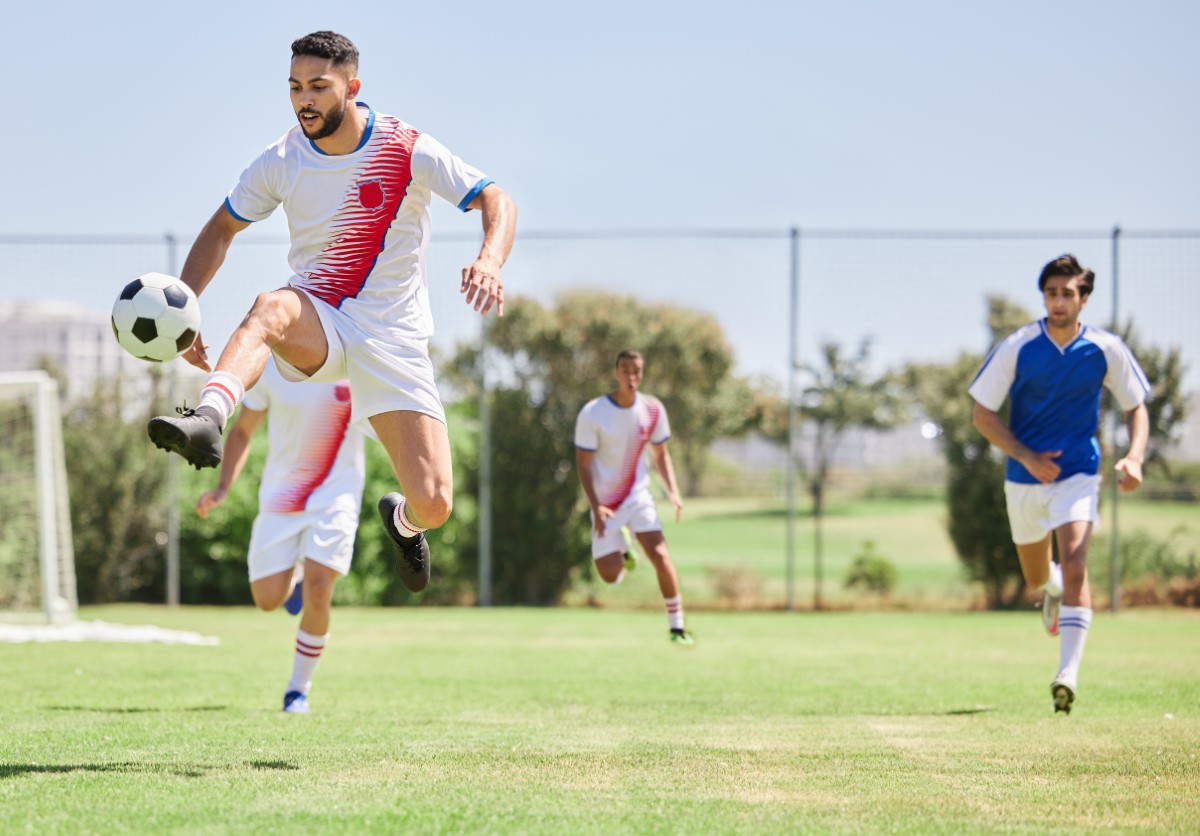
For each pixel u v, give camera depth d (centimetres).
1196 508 1709
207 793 407
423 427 498
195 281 507
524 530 1786
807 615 1686
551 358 1792
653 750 525
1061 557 713
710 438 1823
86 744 532
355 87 491
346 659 1069
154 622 1514
